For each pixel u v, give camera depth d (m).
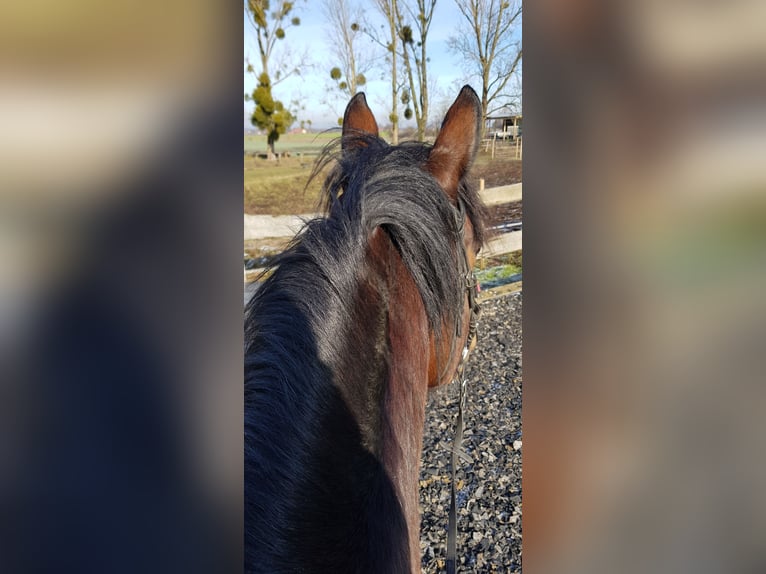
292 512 1.07
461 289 1.44
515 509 3.09
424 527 3.05
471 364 4.29
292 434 1.09
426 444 3.61
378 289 1.27
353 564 1.10
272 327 1.13
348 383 1.17
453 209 1.39
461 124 1.54
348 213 1.26
